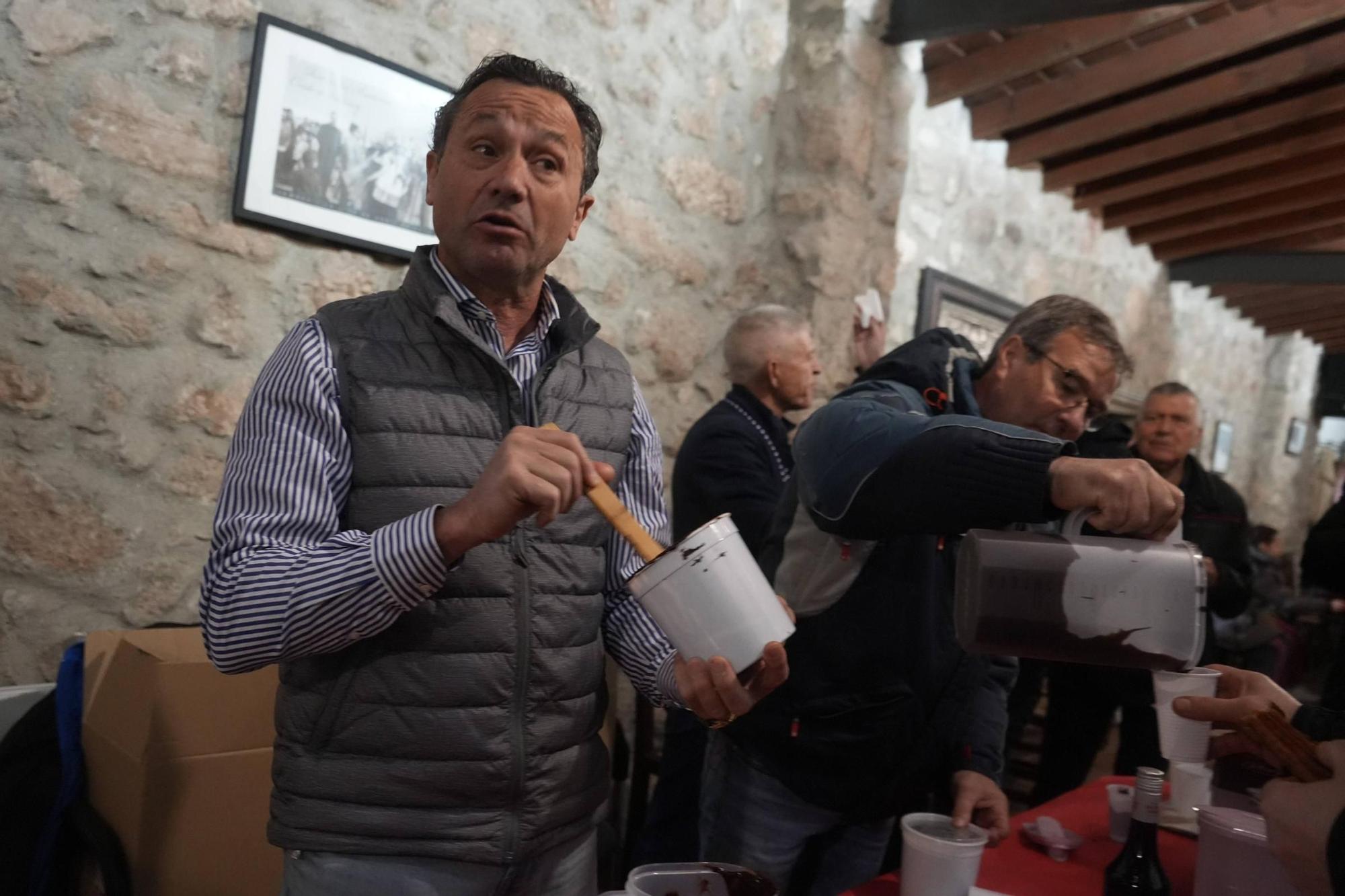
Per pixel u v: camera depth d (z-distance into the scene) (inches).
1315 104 140.2
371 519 37.4
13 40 65.9
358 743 36.9
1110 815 53.3
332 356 37.9
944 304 147.3
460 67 92.3
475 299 41.1
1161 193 182.5
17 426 66.9
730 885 34.1
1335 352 316.5
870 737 53.0
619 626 45.8
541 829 40.0
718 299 120.3
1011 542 31.2
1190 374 244.7
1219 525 103.2
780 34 124.5
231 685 61.9
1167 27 131.5
